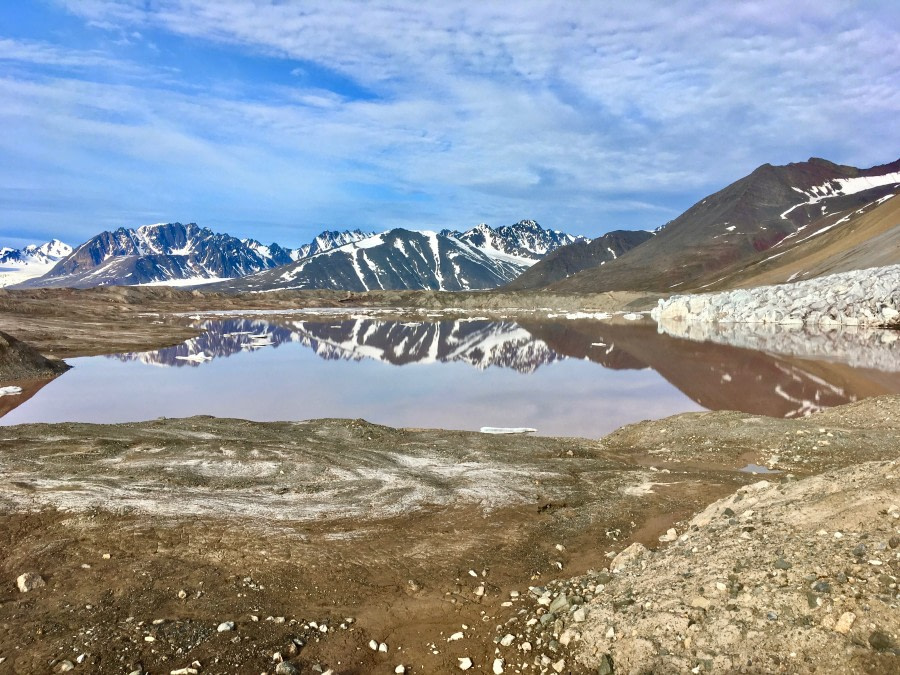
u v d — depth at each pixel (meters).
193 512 10.85
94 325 66.94
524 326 77.75
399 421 23.66
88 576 8.34
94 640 6.73
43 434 17.28
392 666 6.63
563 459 15.82
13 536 9.54
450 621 7.61
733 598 6.35
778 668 5.34
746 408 24.45
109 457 14.77
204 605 7.66
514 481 13.48
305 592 8.20
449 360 44.22
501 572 9.03
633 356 43.12
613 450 17.08
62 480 12.60
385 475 13.88
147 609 7.50
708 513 10.20
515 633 7.16
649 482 13.33
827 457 14.59
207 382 34.34
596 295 130.12
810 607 5.81
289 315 108.06
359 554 9.46
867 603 5.59
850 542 6.72
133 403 28.08
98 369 40.09
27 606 7.53
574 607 7.37
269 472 13.93
